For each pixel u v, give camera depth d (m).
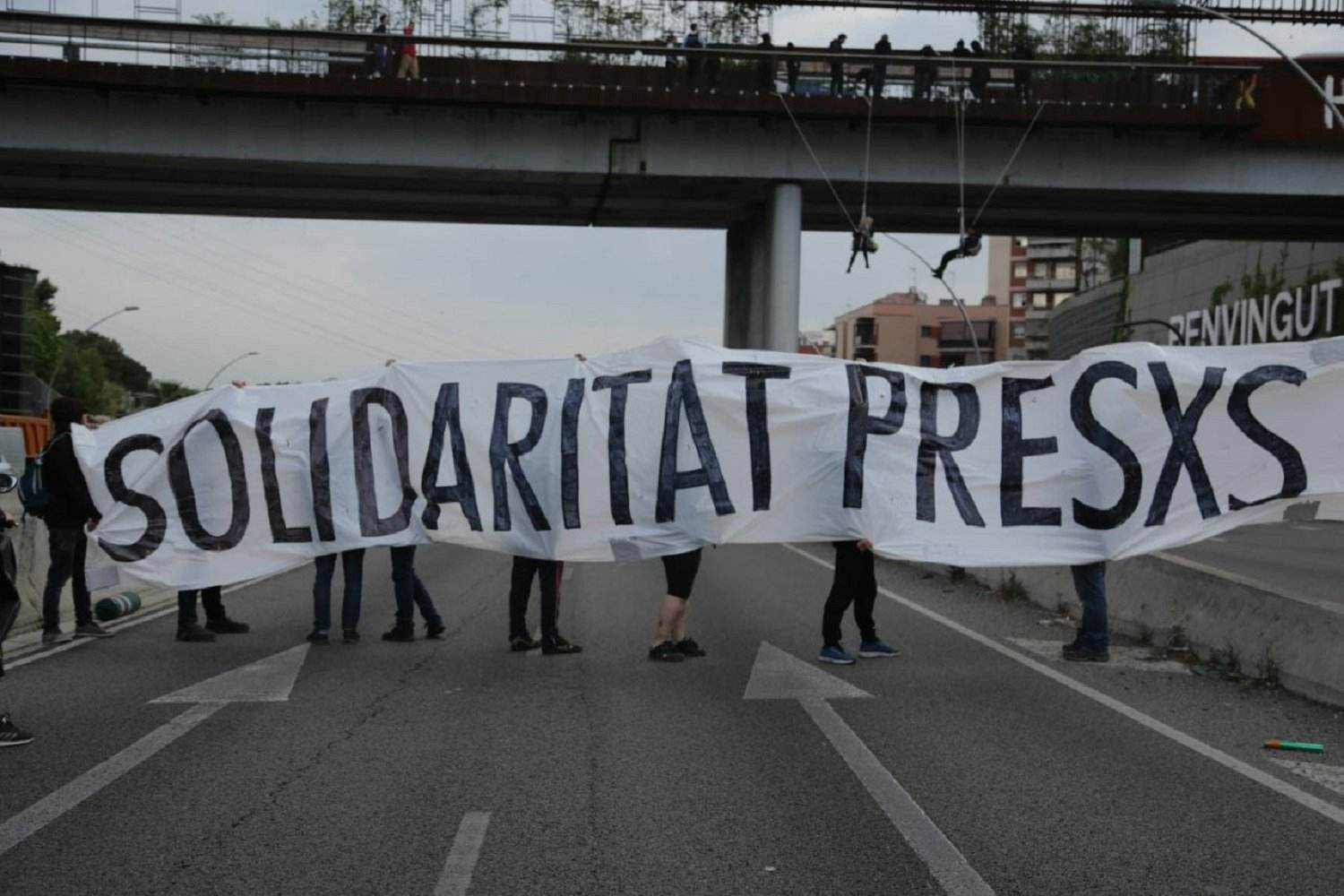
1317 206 34.72
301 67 29.23
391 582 15.82
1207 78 31.56
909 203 35.47
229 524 10.62
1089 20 33.03
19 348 43.72
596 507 10.18
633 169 31.06
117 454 10.64
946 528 9.83
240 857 5.16
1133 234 40.88
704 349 10.20
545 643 10.14
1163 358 9.78
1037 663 9.73
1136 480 9.76
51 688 8.68
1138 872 4.99
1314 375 9.62
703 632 11.45
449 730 7.44
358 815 5.75
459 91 28.83
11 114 28.66
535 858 5.15
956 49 32.25
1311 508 9.60
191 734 7.34
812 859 5.14
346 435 10.60
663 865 5.08
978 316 138.12
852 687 8.73
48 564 12.34
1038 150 32.25
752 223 37.69
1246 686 8.73
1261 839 5.41
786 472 9.99
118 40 28.17
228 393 10.71
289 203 35.44
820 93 30.97
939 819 5.69
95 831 5.51
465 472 10.41
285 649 10.38
